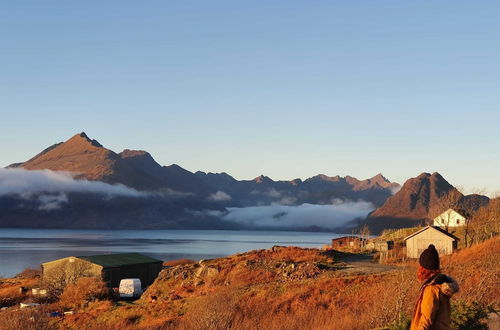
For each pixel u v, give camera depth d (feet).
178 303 136.67
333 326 51.16
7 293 226.58
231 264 193.98
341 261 207.10
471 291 53.21
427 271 19.27
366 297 90.07
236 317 71.56
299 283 131.95
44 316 78.59
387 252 224.53
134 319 130.41
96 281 211.00
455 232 284.61
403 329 38.45
